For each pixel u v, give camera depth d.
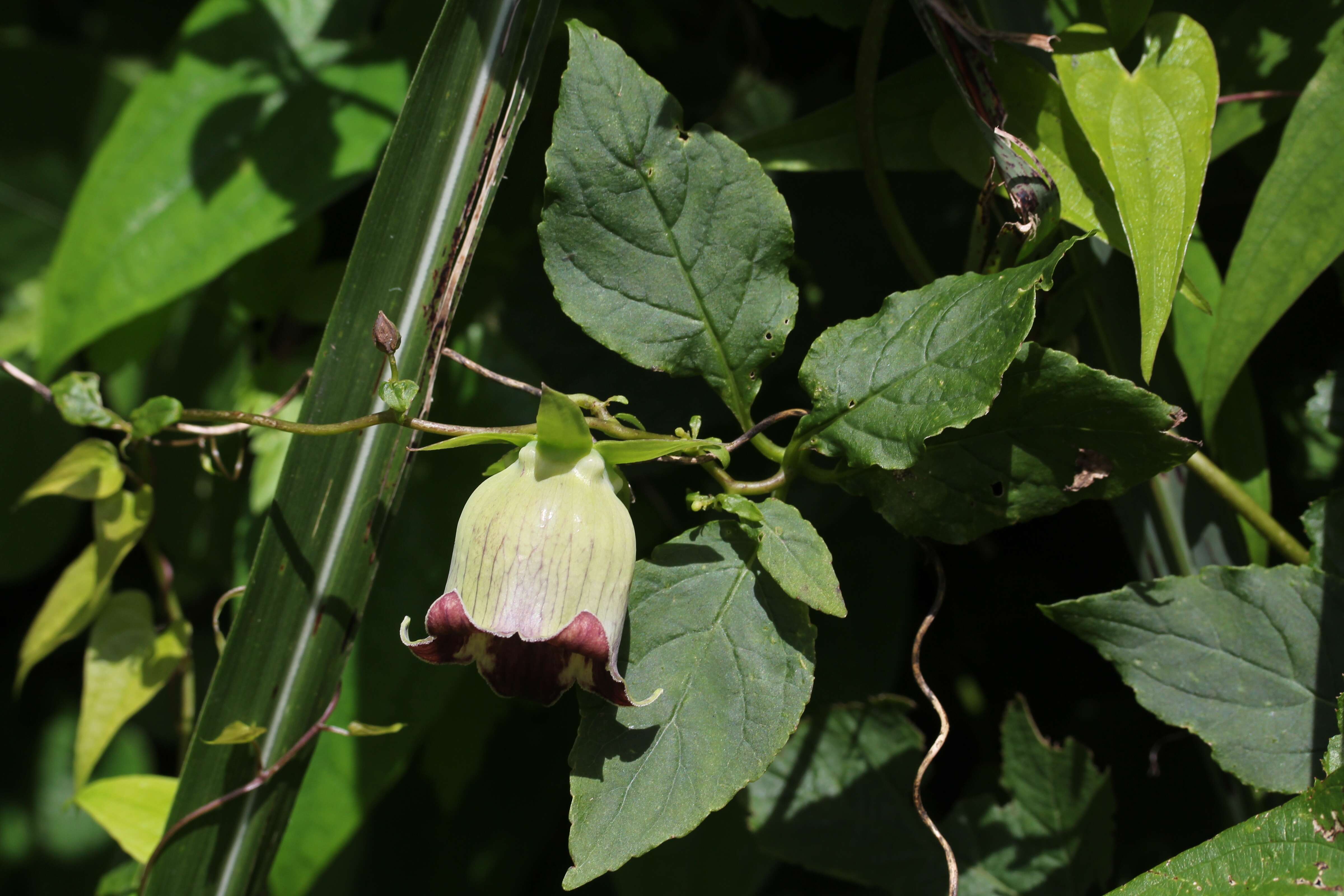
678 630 0.56
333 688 0.60
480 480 0.66
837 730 0.62
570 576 0.54
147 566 0.88
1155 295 0.56
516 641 0.55
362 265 0.58
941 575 0.59
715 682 0.55
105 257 0.66
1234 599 0.57
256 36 0.67
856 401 0.56
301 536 0.59
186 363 0.78
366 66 0.66
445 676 0.66
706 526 0.56
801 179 0.67
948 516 0.56
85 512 0.97
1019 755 0.62
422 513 0.66
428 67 0.58
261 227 0.66
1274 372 0.63
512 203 0.67
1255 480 0.60
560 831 0.84
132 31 0.94
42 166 0.89
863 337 0.56
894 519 0.56
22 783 1.06
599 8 0.70
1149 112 0.57
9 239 0.88
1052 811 0.62
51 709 1.09
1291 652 0.57
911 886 0.61
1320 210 0.58
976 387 0.54
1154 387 0.60
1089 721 0.69
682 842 0.67
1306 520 0.58
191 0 0.95
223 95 0.67
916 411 0.55
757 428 0.56
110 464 0.62
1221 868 0.55
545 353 0.67
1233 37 0.61
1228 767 0.57
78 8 0.95
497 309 0.68
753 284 0.56
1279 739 0.57
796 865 0.77
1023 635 0.71
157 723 1.02
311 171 0.66
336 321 0.58
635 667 0.55
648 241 0.56
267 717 0.59
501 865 0.83
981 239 0.59
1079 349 0.61
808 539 0.55
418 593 0.66
